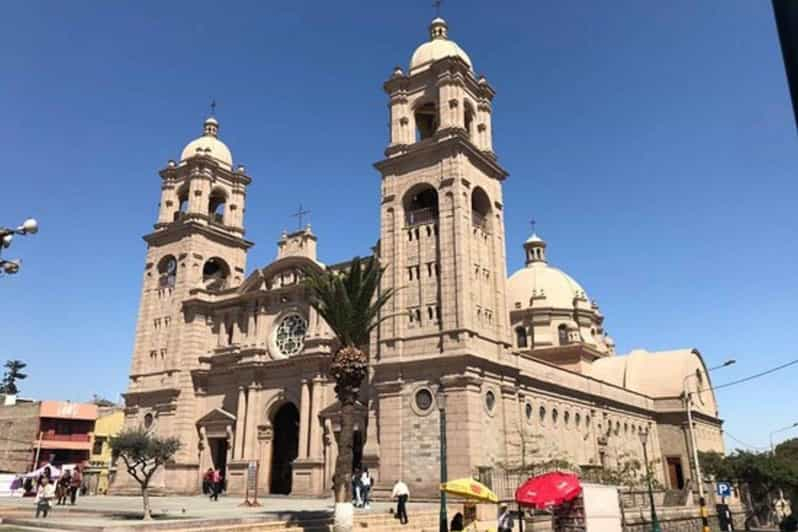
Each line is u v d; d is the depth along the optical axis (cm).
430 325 4691
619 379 8069
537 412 5294
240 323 6266
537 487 2770
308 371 5441
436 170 5025
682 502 5369
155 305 6819
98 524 2641
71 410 8400
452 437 4281
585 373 7994
